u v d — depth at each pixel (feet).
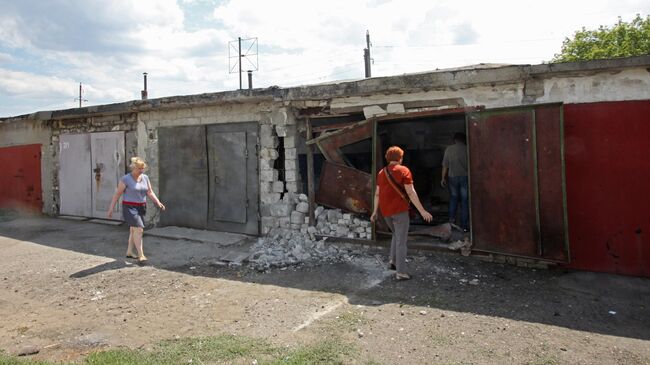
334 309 15.66
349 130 24.30
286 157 26.40
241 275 20.29
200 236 27.91
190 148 30.45
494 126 19.80
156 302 17.07
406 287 17.74
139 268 21.97
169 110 31.45
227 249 25.11
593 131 18.54
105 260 23.65
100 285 19.39
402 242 18.47
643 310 15.07
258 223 27.43
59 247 27.27
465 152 24.72
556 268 19.33
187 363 11.69
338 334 13.47
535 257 18.80
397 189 18.20
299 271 20.49
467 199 24.53
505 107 19.42
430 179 36.45
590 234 18.76
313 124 27.63
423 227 25.68
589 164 18.67
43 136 42.06
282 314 15.37
